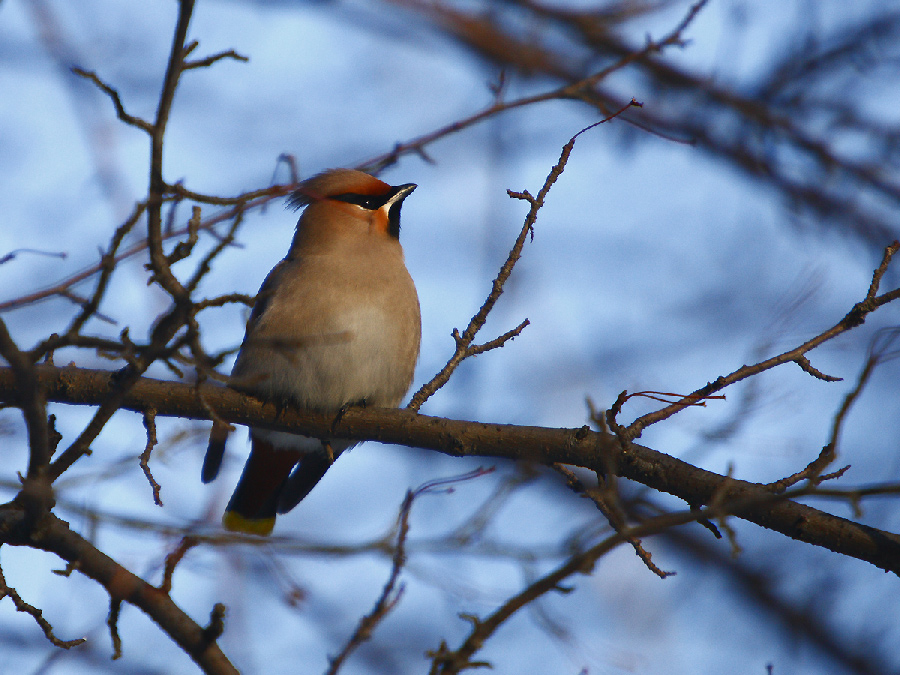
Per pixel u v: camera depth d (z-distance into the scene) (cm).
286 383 984
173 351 652
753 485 807
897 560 777
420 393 947
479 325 956
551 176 938
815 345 818
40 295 753
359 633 690
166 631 744
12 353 655
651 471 823
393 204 1185
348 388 995
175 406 937
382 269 1074
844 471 783
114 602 747
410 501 737
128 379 684
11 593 733
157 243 639
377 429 943
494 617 644
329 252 1087
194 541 789
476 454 888
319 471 1147
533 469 1059
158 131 630
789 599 1447
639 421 829
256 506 1130
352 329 1023
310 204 1166
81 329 657
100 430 720
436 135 1066
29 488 720
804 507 798
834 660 1408
